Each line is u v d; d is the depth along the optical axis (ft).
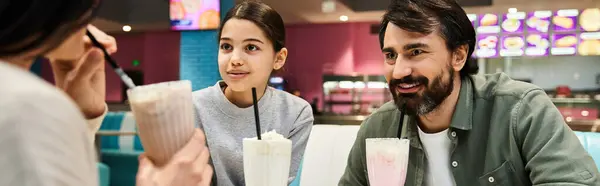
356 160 5.72
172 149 2.55
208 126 5.91
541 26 27.61
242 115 5.93
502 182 4.87
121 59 36.88
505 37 28.25
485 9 27.09
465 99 4.98
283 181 3.92
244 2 5.70
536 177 4.51
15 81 1.59
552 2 25.16
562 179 4.30
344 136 8.12
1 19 1.94
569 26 27.27
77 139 1.69
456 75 4.93
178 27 23.29
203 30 23.40
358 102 31.91
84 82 3.49
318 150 8.15
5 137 1.49
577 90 29.43
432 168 5.20
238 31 5.38
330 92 32.42
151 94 2.45
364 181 5.69
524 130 4.74
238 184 5.98
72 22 2.14
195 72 23.63
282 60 5.93
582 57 29.19
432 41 4.47
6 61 2.05
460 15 4.65
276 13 5.76
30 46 2.05
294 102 6.39
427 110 4.60
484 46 28.50
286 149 3.87
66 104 1.67
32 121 1.53
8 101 1.51
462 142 4.98
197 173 2.55
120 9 26.61
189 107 2.62
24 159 1.51
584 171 4.33
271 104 6.14
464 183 5.01
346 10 28.60
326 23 34.14
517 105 4.86
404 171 4.13
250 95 5.92
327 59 34.37
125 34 36.42
